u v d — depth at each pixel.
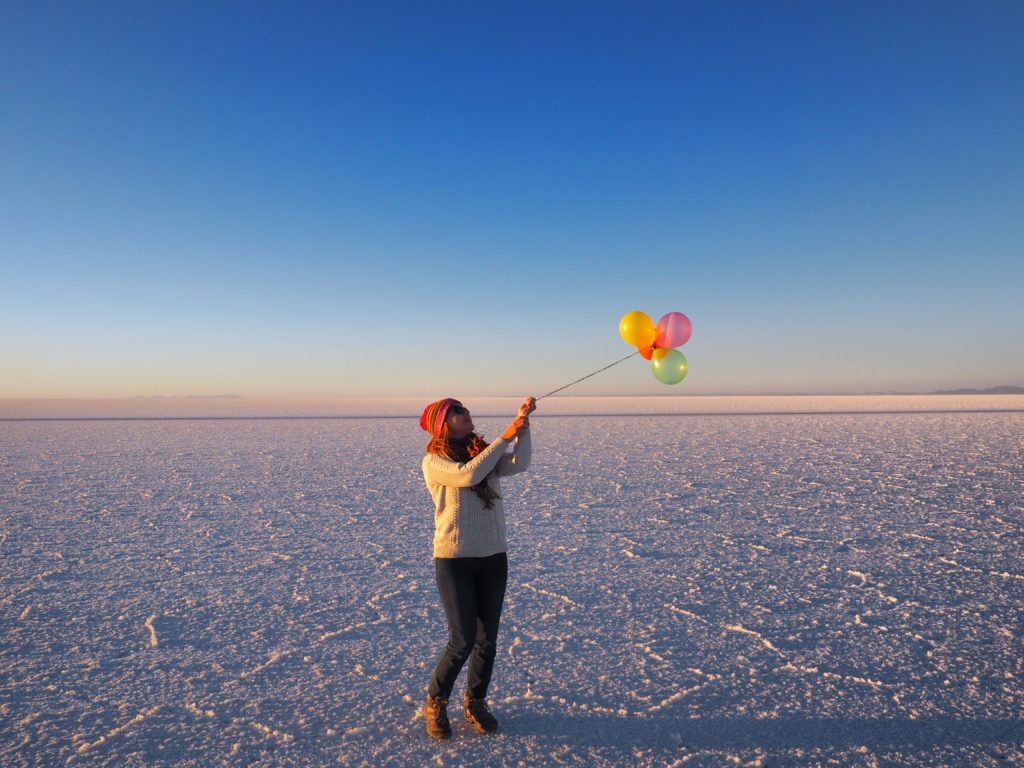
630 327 3.42
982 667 3.41
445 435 2.79
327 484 10.92
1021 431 22.94
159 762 2.54
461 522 2.72
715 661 3.52
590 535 6.82
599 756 2.57
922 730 2.76
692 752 2.59
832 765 2.49
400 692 3.19
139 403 96.44
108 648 3.79
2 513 8.25
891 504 8.55
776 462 13.63
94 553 6.16
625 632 3.99
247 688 3.24
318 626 4.16
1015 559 5.71
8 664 3.56
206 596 4.81
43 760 2.56
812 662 3.49
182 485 10.77
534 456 15.15
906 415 37.41
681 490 9.90
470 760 2.54
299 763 2.53
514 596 4.75
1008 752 2.58
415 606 4.57
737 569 5.46
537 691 3.18
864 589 4.86
